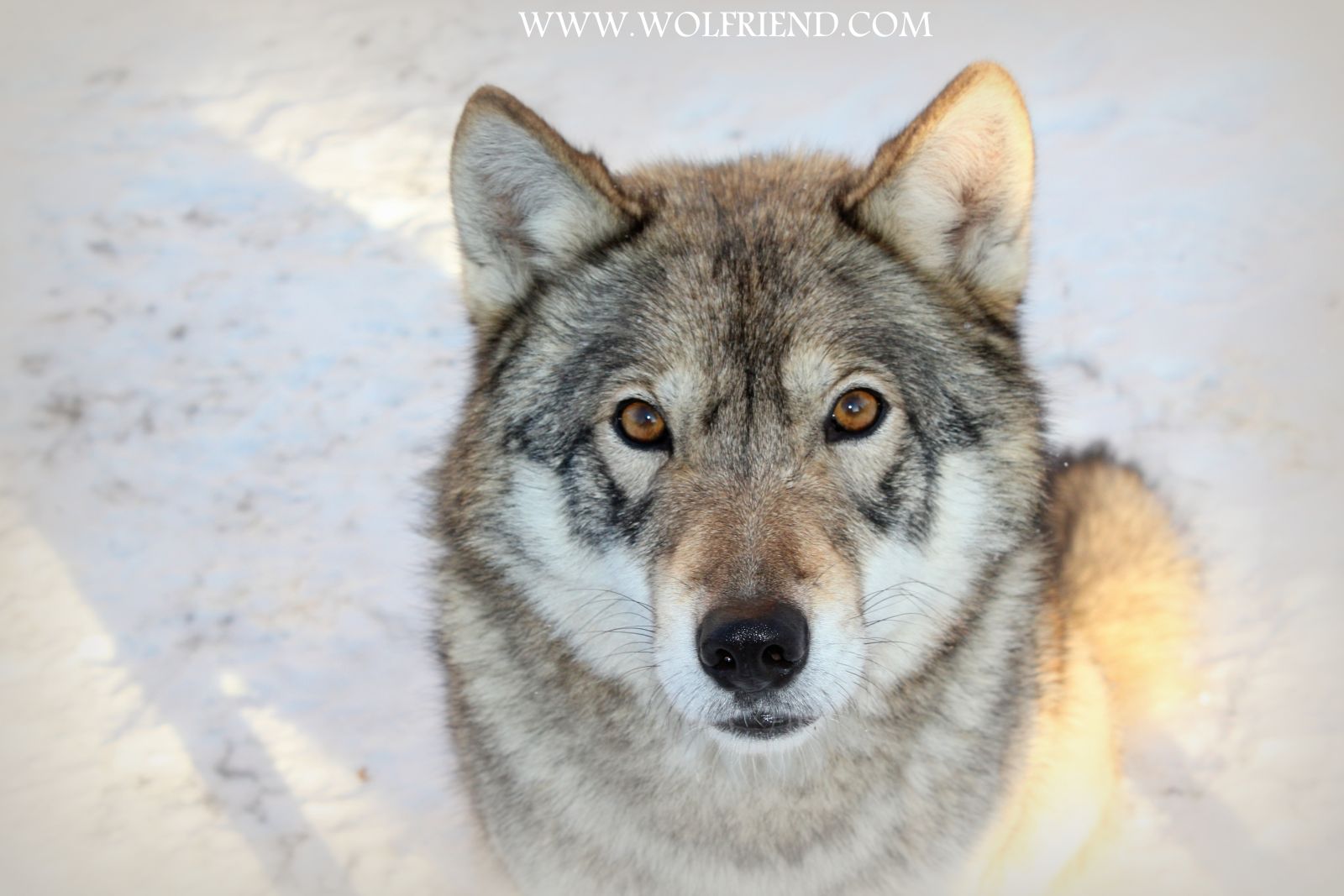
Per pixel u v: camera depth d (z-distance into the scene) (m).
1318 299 7.18
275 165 9.00
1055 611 4.85
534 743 4.16
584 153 4.03
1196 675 5.60
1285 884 4.91
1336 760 5.28
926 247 4.01
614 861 4.22
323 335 7.77
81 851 5.36
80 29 10.45
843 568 3.56
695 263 3.89
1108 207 7.79
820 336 3.71
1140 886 4.97
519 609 4.12
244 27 10.36
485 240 4.10
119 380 7.63
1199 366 6.91
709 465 3.65
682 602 3.48
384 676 6.07
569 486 3.85
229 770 5.70
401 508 6.82
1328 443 6.51
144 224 8.65
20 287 8.27
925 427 3.81
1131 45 8.92
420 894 5.18
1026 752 4.43
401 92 9.47
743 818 4.13
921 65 8.96
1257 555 6.05
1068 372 6.94
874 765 4.11
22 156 9.26
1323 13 9.08
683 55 9.37
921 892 4.34
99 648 6.25
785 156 4.71
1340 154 7.96
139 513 6.91
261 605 6.41
